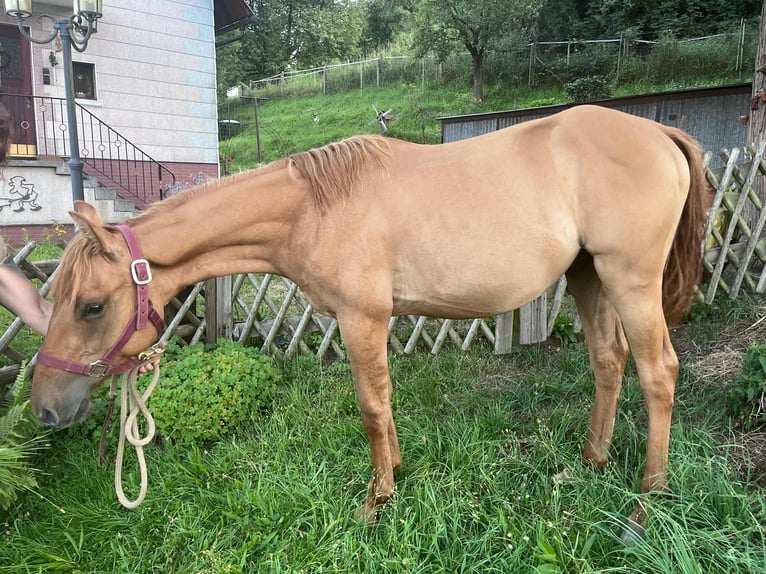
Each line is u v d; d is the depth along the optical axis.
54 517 2.18
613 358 2.28
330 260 1.93
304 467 2.36
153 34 10.42
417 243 1.90
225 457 2.49
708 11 17.69
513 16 16.55
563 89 17.12
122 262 1.80
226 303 3.68
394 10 35.91
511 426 2.68
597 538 1.84
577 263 2.29
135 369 1.97
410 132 16.09
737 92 6.96
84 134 9.55
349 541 1.88
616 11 18.92
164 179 10.88
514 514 1.95
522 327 3.77
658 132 2.02
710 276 3.89
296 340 3.67
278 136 17.94
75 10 6.39
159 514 2.18
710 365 3.02
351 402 2.93
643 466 2.20
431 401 2.99
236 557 1.88
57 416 1.81
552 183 1.90
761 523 1.77
